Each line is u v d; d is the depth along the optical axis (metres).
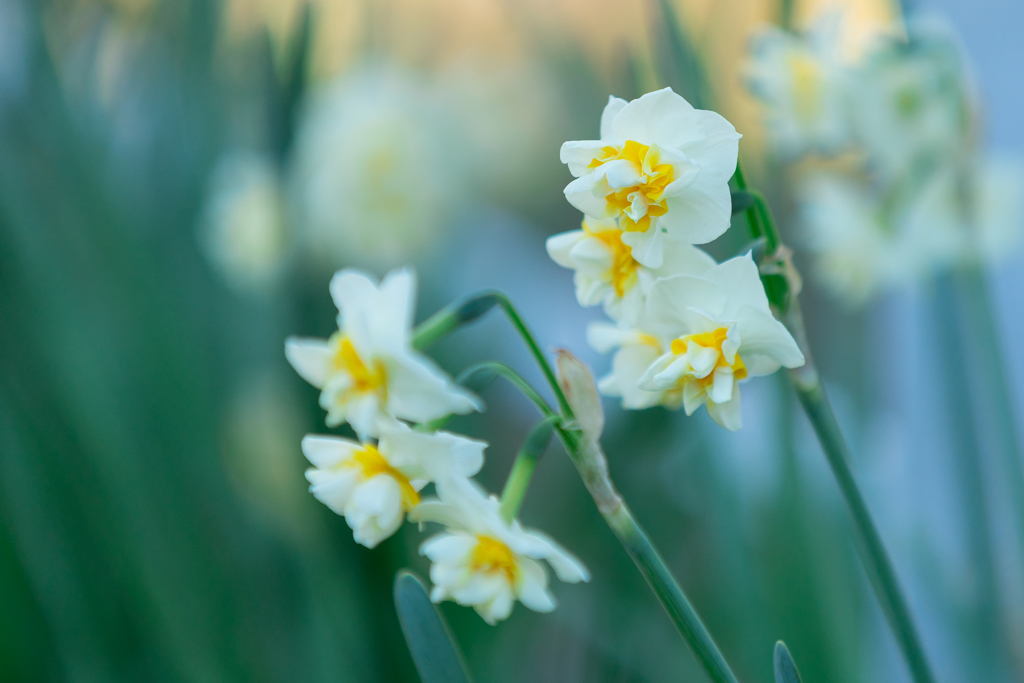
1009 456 0.88
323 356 0.65
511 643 1.00
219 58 1.14
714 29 1.05
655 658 0.94
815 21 1.04
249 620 1.03
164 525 1.04
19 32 1.07
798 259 1.25
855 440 1.09
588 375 0.63
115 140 1.17
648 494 0.98
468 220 1.54
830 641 0.97
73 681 0.98
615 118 0.63
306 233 0.95
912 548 1.03
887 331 1.29
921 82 0.95
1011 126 1.20
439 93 1.49
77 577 1.00
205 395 1.11
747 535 0.99
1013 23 1.21
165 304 1.12
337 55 1.37
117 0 1.13
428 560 1.05
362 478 0.65
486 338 1.37
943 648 1.07
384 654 0.89
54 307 1.03
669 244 0.64
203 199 1.17
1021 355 1.14
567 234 0.65
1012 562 0.95
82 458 1.01
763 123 1.04
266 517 1.08
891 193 1.01
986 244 1.10
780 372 0.94
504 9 1.19
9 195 1.02
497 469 1.20
